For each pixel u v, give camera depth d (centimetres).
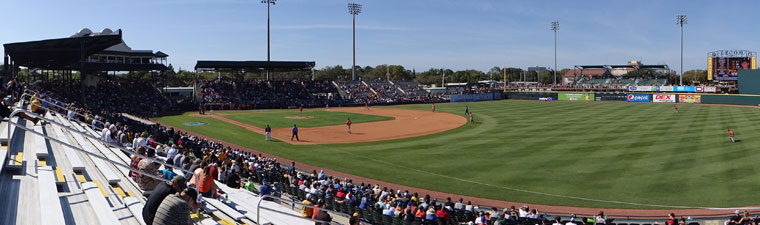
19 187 1027
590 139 4706
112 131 2234
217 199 1446
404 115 7975
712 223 2220
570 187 2948
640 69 15338
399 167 3566
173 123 6531
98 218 926
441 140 4872
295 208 2097
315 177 2842
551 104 10281
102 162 1538
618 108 8862
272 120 7031
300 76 16600
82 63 4647
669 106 9356
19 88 3681
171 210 663
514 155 3928
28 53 5034
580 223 2039
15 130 1862
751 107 8844
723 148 4091
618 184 2989
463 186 3014
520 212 2289
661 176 3161
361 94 11394
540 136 4975
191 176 1417
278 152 4241
